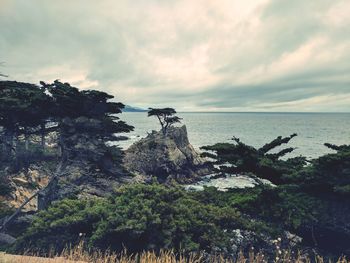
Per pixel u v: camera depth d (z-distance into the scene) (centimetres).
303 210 1224
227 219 1209
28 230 1205
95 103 2097
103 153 2073
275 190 1316
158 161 5319
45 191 2014
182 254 1027
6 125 2130
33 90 2130
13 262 786
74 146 2097
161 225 1095
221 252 1103
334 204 1246
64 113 2059
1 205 1902
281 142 1585
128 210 1127
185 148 6000
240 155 1430
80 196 2175
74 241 1175
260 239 1173
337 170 1220
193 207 1234
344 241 1235
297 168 1438
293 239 1262
